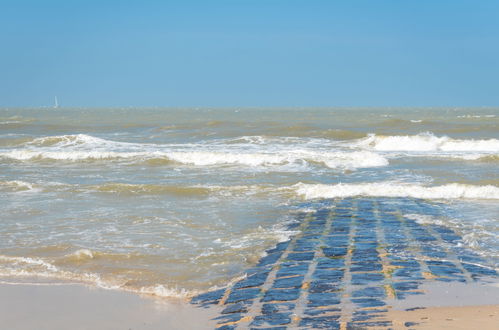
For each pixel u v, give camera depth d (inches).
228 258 371.9
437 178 722.2
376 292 282.7
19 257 376.5
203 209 544.7
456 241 402.3
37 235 440.8
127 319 260.4
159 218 502.6
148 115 2896.2
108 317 263.4
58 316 265.9
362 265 339.3
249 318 252.1
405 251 373.4
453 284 295.3
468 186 615.2
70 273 342.3
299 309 260.8
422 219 486.6
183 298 292.8
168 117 2472.9
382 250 377.1
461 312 245.6
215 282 320.8
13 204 569.3
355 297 275.3
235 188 649.0
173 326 248.5
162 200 593.3
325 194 622.5
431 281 301.7
